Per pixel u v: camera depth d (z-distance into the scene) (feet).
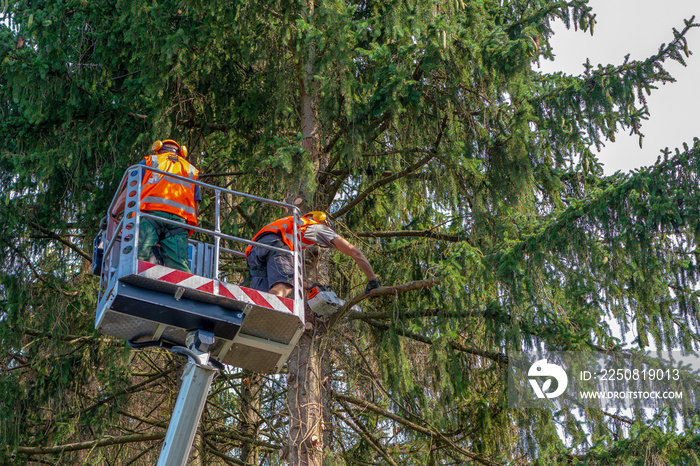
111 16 31.53
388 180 30.83
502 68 27.81
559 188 31.53
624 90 27.04
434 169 30.25
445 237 32.76
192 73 30.89
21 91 29.55
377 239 36.19
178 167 21.26
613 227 25.29
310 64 31.32
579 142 31.81
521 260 26.73
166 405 43.29
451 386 30.32
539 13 28.71
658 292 27.02
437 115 29.40
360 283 34.88
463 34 27.45
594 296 28.66
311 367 28.37
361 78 32.30
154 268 18.69
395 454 34.86
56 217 33.22
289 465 27.43
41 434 34.32
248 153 32.60
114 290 18.58
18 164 30.04
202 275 21.93
